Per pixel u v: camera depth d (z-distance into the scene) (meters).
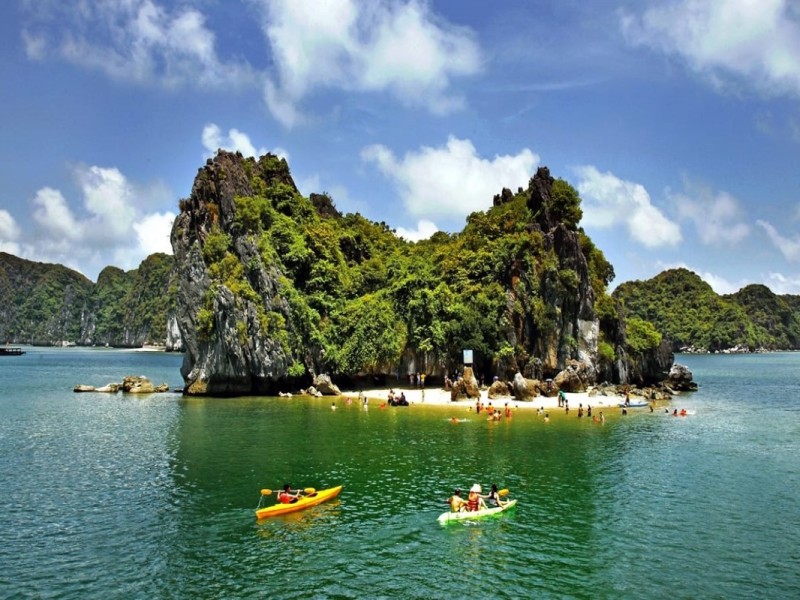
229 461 44.00
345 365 91.44
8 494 35.50
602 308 101.62
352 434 54.97
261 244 90.06
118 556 26.62
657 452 48.16
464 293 93.56
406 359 93.06
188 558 26.52
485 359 91.94
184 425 59.56
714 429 59.56
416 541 28.81
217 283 85.25
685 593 23.62
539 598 23.09
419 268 100.44
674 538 29.36
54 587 23.59
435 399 80.62
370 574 25.09
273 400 81.12
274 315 87.12
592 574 25.27
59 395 87.44
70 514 32.00
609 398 82.44
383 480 39.22
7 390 96.12
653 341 112.62
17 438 52.41
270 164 112.75
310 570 25.42
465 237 104.94
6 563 25.78
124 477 39.34
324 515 32.34
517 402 78.56
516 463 44.12
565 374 88.56
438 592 23.52
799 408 78.38
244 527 30.38
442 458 45.47
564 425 61.28
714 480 39.75
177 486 37.38
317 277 96.44
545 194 102.31
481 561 26.52
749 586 24.27
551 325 92.38
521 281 93.69
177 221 92.31
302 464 43.19
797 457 46.53
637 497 35.91
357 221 130.50
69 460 44.06
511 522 31.53
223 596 23.02
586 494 36.56
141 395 87.56
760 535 29.80
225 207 90.06
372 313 92.06
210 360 85.94
